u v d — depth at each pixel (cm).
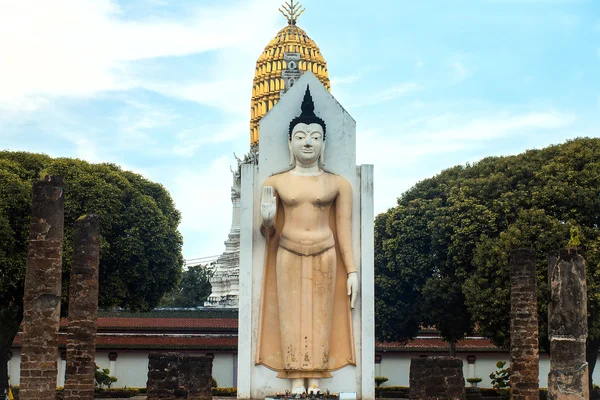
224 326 6706
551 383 2709
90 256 3030
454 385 3291
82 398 2973
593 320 4484
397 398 5709
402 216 5719
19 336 6288
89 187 5297
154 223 5528
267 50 9388
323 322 2736
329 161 2859
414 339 6712
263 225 2725
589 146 5138
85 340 3000
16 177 4975
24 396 2505
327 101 2886
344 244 2788
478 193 5306
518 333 3231
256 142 9056
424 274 5616
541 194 4894
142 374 6438
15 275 4794
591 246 4569
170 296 10631
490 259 4841
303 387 2719
